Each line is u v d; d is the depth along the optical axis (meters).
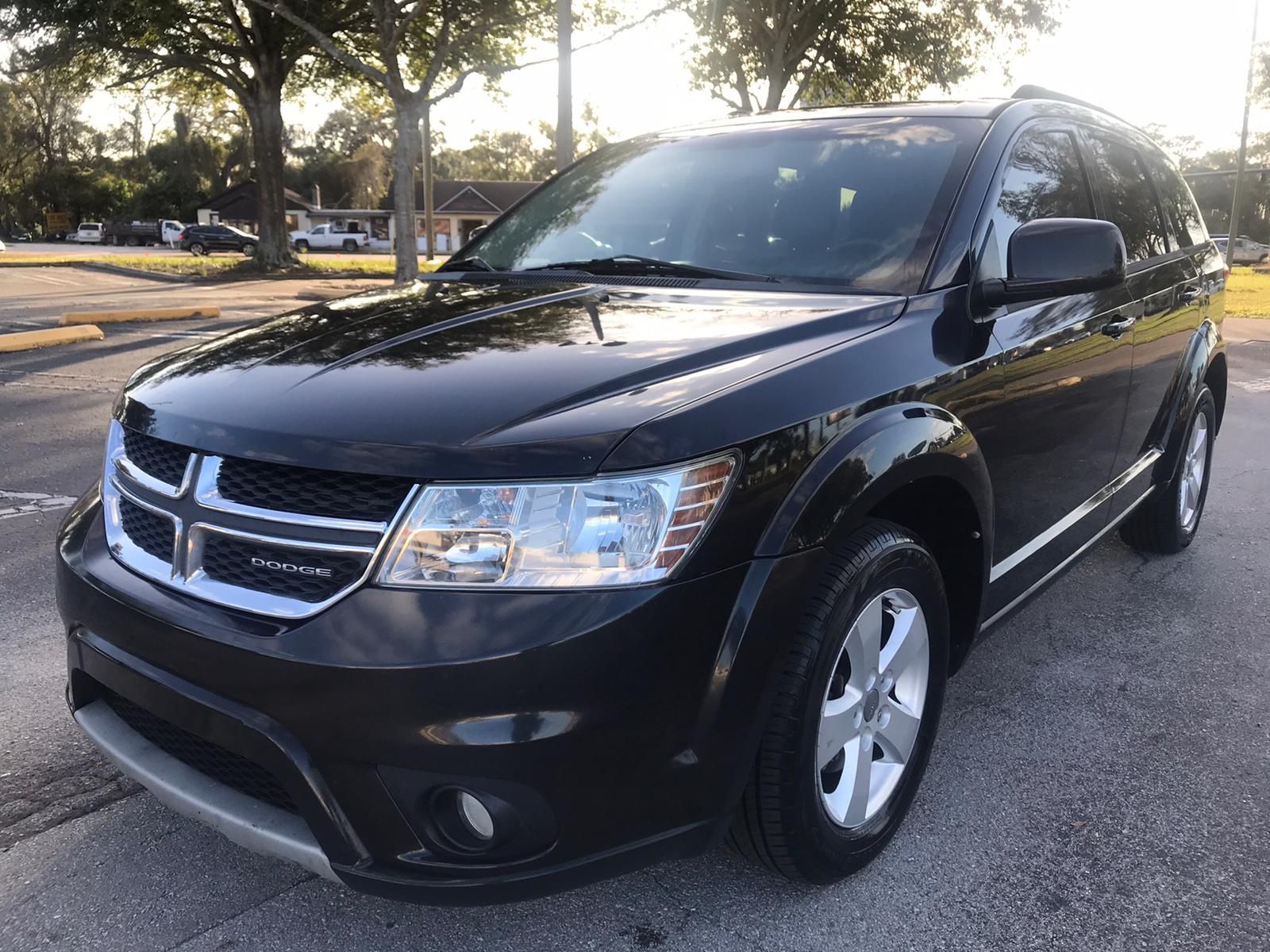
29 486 5.37
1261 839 2.46
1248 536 4.93
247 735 1.76
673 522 1.72
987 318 2.55
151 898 2.20
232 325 13.00
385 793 1.69
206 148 80.56
